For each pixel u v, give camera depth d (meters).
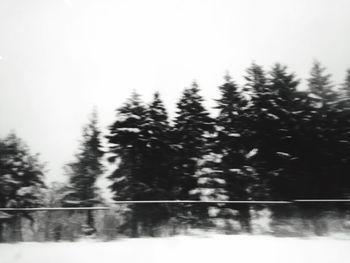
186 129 28.34
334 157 27.06
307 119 27.73
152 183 26.34
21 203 26.27
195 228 15.96
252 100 28.86
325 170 26.52
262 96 28.28
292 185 25.89
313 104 29.50
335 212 15.97
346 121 27.72
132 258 11.02
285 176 26.02
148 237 15.41
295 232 15.77
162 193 25.88
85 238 15.19
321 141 27.34
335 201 16.05
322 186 26.33
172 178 26.58
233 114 28.86
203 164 27.34
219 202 16.44
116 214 15.77
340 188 26.38
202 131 28.56
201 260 10.78
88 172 28.61
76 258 11.12
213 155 27.83
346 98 28.75
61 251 11.95
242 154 27.61
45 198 27.94
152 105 28.47
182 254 11.39
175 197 26.14
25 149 28.95
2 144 28.39
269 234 15.88
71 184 28.19
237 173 26.58
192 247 12.23
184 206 16.30
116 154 26.94
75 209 15.59
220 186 26.34
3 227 15.10
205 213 16.33
